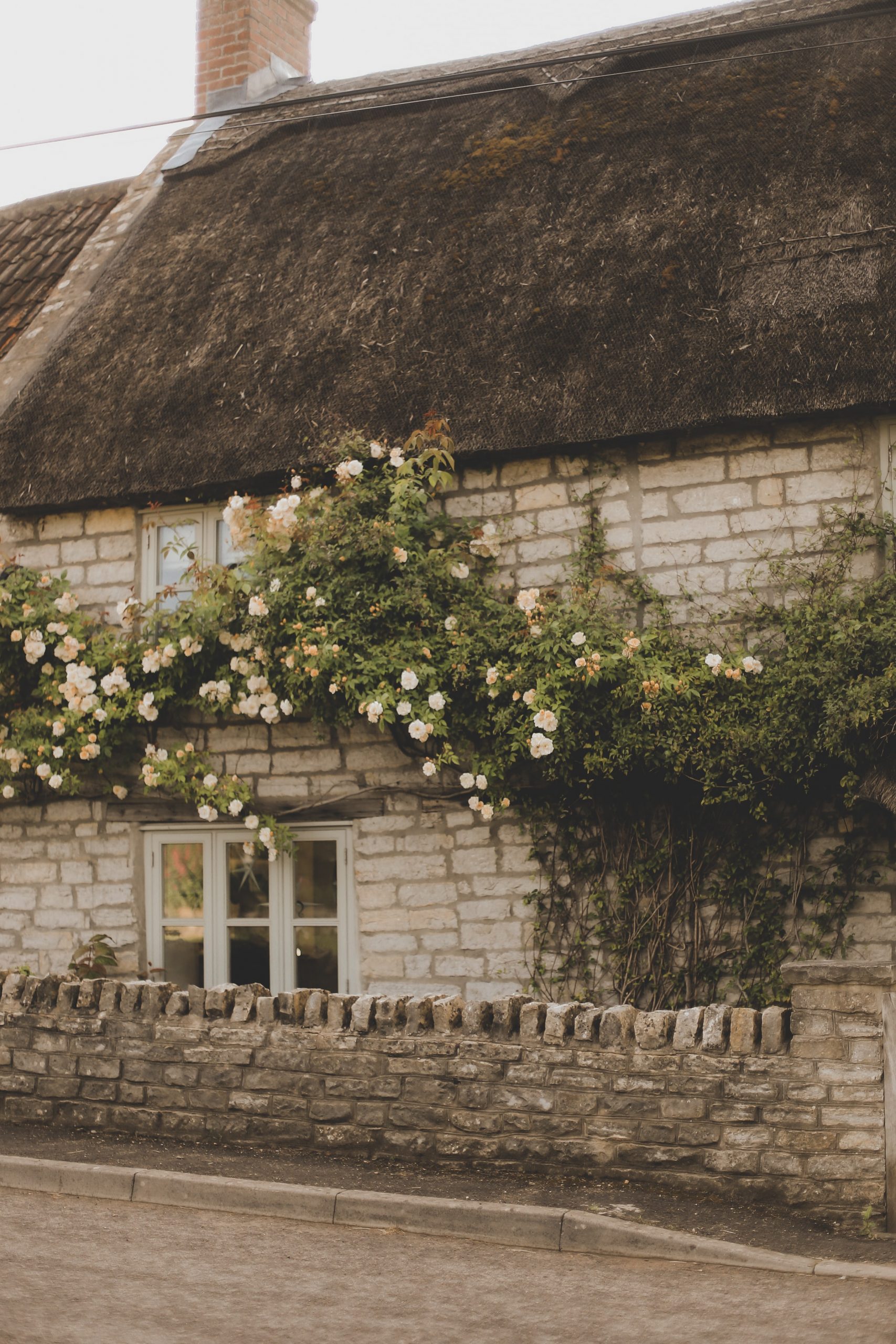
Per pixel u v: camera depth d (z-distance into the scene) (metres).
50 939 9.09
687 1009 6.04
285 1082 6.46
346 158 10.37
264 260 9.65
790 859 7.48
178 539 8.82
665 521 7.90
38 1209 5.63
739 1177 5.55
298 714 8.42
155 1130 6.68
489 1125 6.04
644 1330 4.25
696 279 8.05
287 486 8.46
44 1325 4.22
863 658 6.87
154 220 10.73
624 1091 5.83
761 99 9.05
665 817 7.68
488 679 7.56
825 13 9.52
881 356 7.20
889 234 7.68
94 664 8.70
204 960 8.84
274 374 8.75
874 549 7.46
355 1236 5.31
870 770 6.98
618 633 7.57
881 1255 4.90
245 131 11.28
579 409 7.75
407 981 8.22
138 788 8.90
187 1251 5.07
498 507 8.27
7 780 9.00
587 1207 5.39
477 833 8.14
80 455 8.90
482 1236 5.27
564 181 9.12
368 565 7.98
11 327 10.62
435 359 8.36
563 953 7.89
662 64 9.88
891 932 7.28
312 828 8.66
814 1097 5.47
